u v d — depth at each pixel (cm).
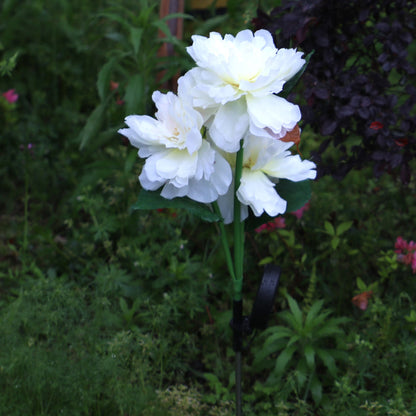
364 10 129
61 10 253
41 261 169
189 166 92
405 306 143
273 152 95
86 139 171
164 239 168
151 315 145
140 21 170
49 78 243
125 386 123
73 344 128
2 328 128
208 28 187
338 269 151
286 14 128
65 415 121
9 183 200
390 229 162
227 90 90
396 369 132
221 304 154
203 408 131
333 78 134
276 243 154
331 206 166
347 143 137
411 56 225
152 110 181
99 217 171
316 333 135
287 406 128
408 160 134
